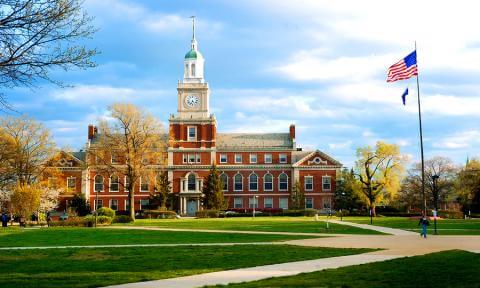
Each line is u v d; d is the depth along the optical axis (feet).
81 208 353.51
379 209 373.61
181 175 381.81
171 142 382.01
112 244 120.37
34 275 70.64
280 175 387.14
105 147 278.46
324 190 381.81
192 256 92.73
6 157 258.57
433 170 492.95
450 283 61.21
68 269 77.00
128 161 274.57
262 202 384.47
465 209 362.74
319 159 384.68
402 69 173.78
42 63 67.00
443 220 252.42
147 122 278.05
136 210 374.84
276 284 61.46
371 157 332.19
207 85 389.39
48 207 291.38
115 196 379.35
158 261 85.92
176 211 372.17
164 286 61.93
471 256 87.56
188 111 388.78
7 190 267.39
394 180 330.95
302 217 313.32
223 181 385.50
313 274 69.00
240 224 216.13
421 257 87.10
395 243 117.91
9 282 64.44
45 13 65.16
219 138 400.06
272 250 102.42
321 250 102.06
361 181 332.39
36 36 66.08
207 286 60.80
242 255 93.66
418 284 60.85
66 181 371.97
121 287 61.46
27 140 269.23
